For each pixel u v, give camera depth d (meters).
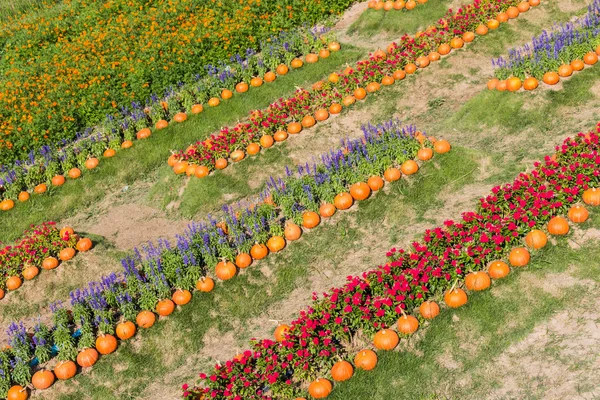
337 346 13.22
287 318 14.63
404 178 17.39
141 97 24.22
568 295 12.88
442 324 13.05
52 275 17.17
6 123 23.77
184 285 15.49
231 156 20.22
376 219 16.66
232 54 25.89
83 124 23.81
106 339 14.59
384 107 21.77
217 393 12.66
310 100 21.88
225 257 15.93
